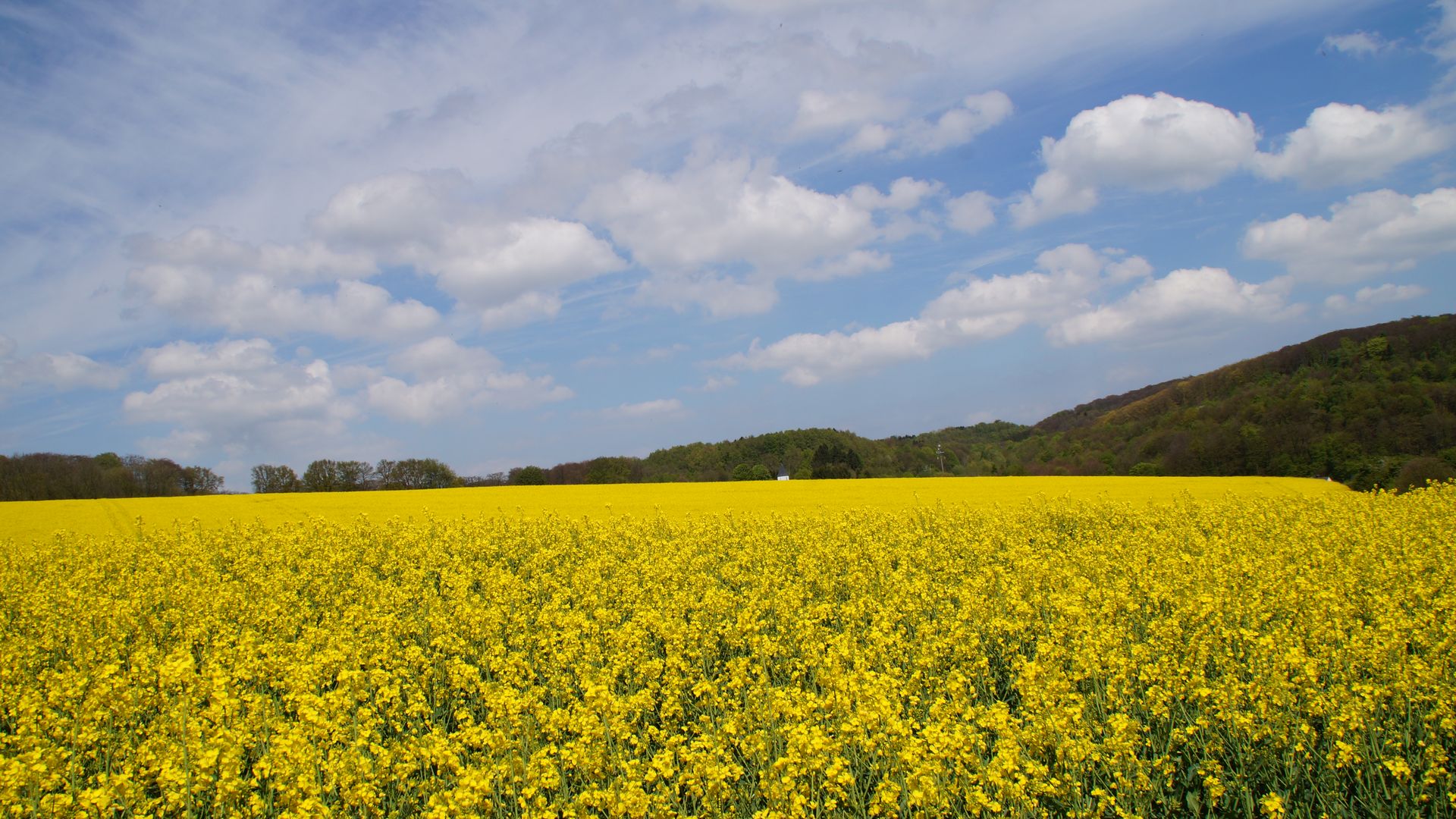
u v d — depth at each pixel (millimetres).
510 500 40250
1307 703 8344
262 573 19250
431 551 21391
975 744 8133
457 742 8906
